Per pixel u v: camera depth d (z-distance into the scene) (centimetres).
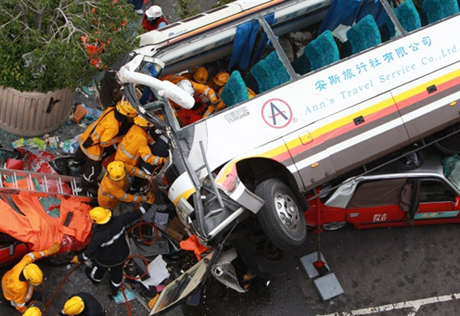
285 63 712
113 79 704
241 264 783
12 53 739
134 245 774
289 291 793
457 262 841
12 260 698
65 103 812
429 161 794
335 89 708
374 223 815
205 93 761
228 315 765
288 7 749
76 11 754
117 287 738
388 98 718
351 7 779
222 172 645
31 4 740
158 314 647
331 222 796
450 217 826
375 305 797
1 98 777
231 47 776
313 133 689
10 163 757
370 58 726
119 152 725
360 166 731
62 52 710
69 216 738
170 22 1016
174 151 653
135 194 766
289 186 710
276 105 691
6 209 691
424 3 821
